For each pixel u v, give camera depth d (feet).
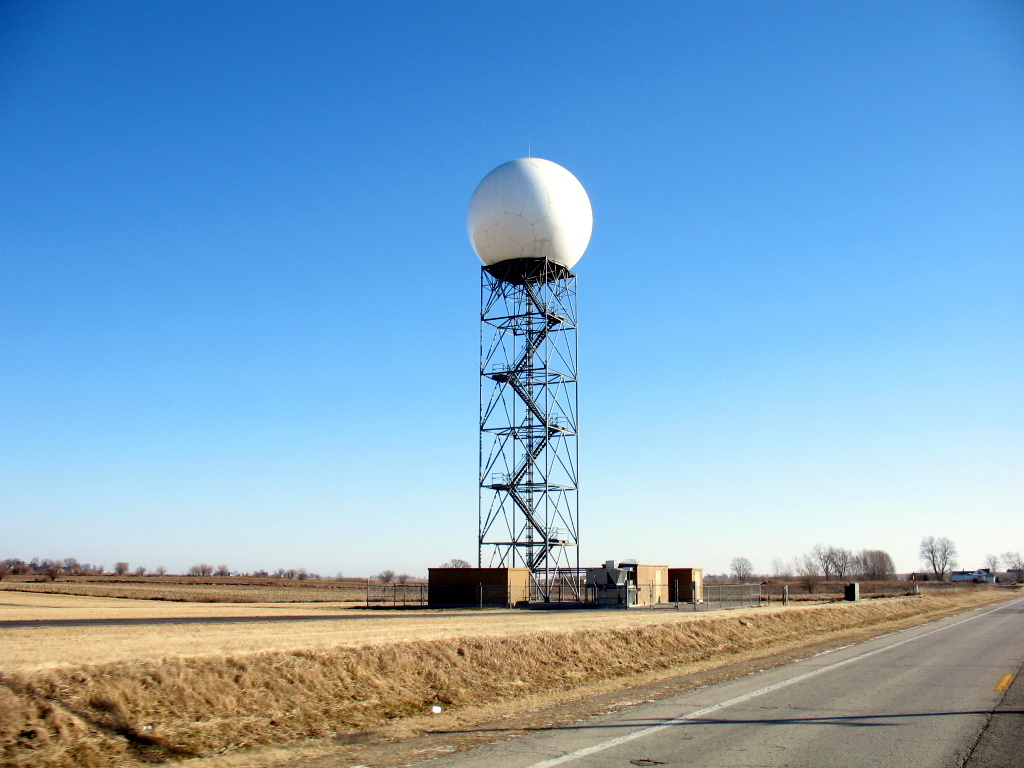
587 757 40.32
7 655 56.08
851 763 39.70
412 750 43.57
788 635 132.67
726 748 42.39
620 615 142.51
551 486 194.08
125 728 46.42
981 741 45.19
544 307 200.23
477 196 203.51
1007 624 153.17
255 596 245.04
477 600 187.62
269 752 44.55
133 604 176.04
